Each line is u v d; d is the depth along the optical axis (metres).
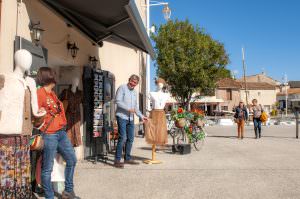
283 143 14.37
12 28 5.82
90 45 10.36
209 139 16.50
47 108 4.89
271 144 13.93
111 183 6.58
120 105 8.21
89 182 6.65
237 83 71.38
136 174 7.42
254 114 17.03
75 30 9.01
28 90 4.43
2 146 4.19
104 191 5.98
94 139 9.73
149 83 21.25
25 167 4.33
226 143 14.39
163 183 6.58
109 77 10.89
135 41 10.08
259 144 13.94
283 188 6.18
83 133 9.47
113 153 10.85
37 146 4.58
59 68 9.24
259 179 6.92
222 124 32.47
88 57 10.12
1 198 4.19
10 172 4.21
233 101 69.38
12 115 4.18
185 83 30.97
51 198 4.93
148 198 5.55
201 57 30.44
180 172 7.66
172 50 30.09
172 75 30.69
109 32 9.65
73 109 8.45
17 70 4.41
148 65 21.20
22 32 6.19
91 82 9.71
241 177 7.12
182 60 30.08
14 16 5.90
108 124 10.54
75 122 8.53
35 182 5.77
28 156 4.38
